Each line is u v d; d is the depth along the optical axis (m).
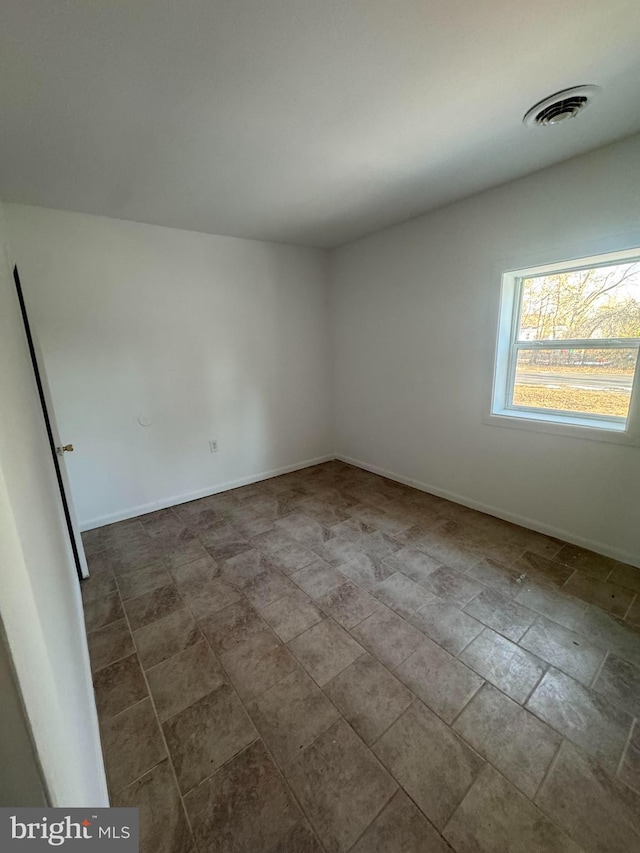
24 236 2.44
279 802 1.12
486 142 1.85
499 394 2.80
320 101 1.48
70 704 0.67
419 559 2.36
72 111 1.47
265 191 2.34
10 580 0.39
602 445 2.25
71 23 1.05
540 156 2.03
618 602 1.92
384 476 3.86
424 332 3.17
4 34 1.07
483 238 2.60
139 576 2.28
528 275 2.54
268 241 3.54
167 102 1.44
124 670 1.61
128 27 1.08
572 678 1.51
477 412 2.89
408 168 2.11
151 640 1.77
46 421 2.04
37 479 0.93
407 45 1.20
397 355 3.45
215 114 1.54
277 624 1.85
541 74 1.36
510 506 2.79
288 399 3.98
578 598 1.96
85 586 2.20
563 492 2.47
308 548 2.54
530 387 2.69
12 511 0.41
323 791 1.15
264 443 3.87
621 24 1.14
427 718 1.37
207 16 1.05
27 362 1.66
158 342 3.07
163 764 1.24
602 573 2.15
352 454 4.24
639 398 2.06
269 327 3.70
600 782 1.15
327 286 4.05
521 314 2.64
